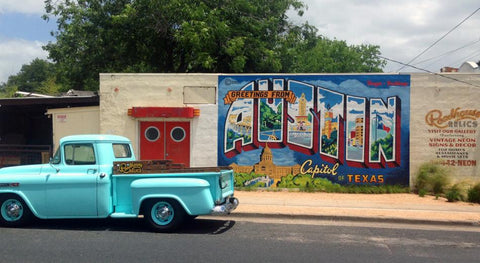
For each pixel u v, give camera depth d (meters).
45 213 8.53
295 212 10.27
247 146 14.07
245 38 19.41
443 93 13.45
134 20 20.05
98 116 14.75
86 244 7.47
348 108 13.76
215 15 19.14
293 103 13.92
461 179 13.39
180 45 19.70
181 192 8.21
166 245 7.43
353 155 13.75
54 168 8.62
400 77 13.59
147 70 24.73
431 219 9.74
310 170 13.88
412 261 6.67
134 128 14.30
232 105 14.09
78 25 21.78
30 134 19.20
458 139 13.42
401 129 13.59
